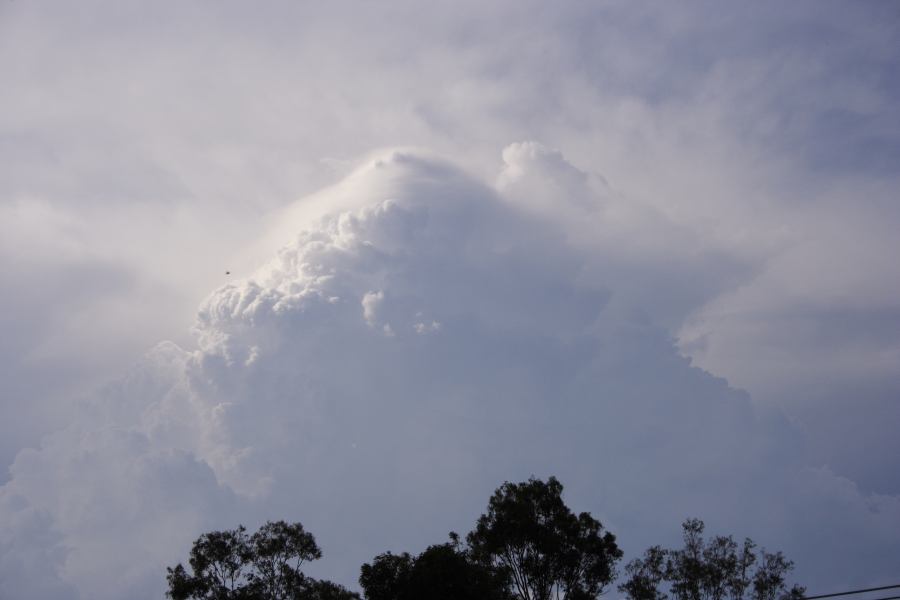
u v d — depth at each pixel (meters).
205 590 55.50
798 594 53.09
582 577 54.97
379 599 48.19
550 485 56.56
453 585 46.28
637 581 55.03
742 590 53.75
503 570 51.56
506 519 54.28
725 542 55.59
